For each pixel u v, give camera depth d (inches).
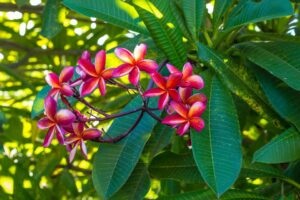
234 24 54.0
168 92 46.5
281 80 52.6
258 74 53.0
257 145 74.7
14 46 89.7
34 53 89.2
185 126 46.9
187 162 56.1
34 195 82.6
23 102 95.3
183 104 47.4
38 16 90.4
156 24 51.6
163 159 56.2
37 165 82.7
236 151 47.1
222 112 49.5
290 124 52.3
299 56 52.0
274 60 52.1
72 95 47.8
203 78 51.6
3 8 84.4
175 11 55.7
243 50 54.3
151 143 55.4
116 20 53.5
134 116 51.9
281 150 48.7
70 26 89.4
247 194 52.3
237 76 53.1
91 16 53.4
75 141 48.4
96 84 47.1
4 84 92.3
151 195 86.3
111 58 57.2
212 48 54.7
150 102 52.1
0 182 81.4
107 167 50.9
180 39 51.9
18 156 85.4
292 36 58.6
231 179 45.4
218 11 56.6
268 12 52.2
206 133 47.9
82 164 93.9
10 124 84.8
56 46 88.7
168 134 55.5
